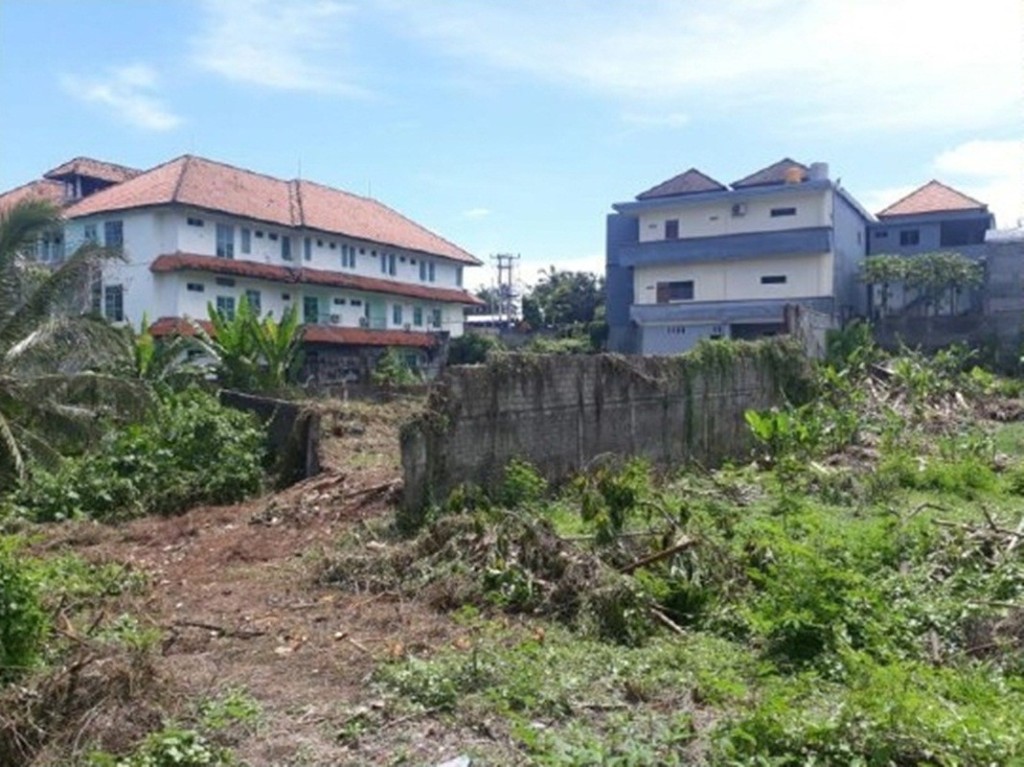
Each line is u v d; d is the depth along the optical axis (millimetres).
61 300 14125
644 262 37219
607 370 13648
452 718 5008
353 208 41250
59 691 4945
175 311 30594
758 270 35719
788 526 9336
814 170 34906
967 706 4871
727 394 16938
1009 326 29609
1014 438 17641
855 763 4109
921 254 34781
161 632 6789
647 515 9008
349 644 6461
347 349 37625
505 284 59438
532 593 7281
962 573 7621
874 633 6219
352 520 10984
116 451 13453
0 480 12555
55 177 36219
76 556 9547
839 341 23219
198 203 31078
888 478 12602
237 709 5055
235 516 11914
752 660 6043
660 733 4625
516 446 11789
